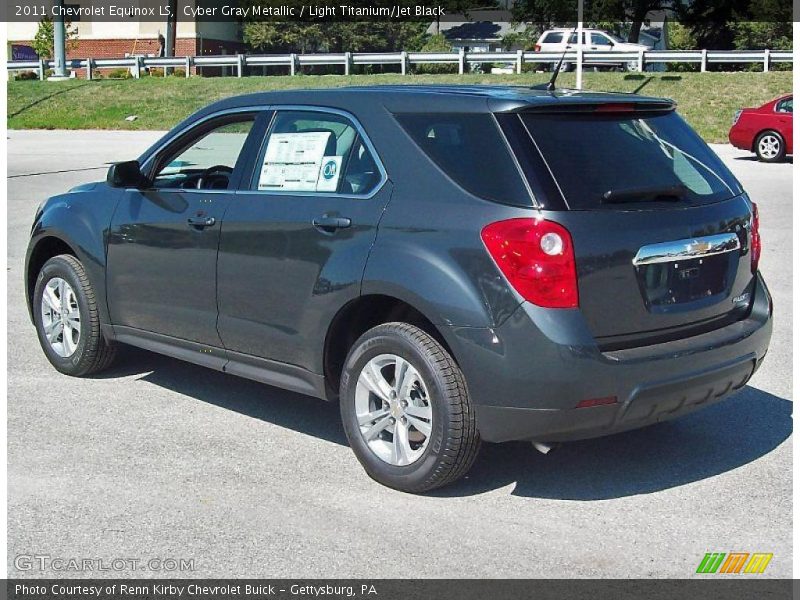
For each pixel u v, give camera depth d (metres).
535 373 4.23
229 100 5.72
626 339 4.43
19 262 10.71
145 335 6.05
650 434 5.54
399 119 4.83
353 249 4.77
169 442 5.38
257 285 5.24
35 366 6.83
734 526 4.36
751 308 5.07
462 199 4.46
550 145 4.47
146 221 5.88
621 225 4.40
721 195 4.94
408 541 4.20
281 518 4.43
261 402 6.10
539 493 4.72
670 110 5.11
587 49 35.06
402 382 4.65
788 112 21.45
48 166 20.58
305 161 5.18
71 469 4.98
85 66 39.72
